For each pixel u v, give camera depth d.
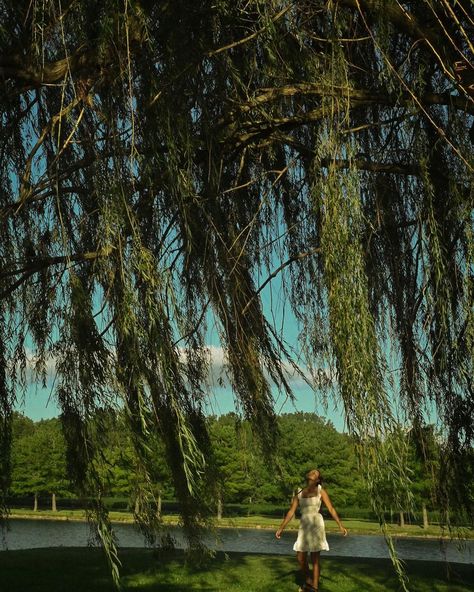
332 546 19.25
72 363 4.36
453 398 5.15
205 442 5.71
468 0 4.46
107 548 4.21
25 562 9.36
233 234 5.34
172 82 4.34
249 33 4.68
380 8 4.42
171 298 4.12
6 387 5.33
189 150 4.40
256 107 4.74
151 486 4.56
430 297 4.38
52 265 5.22
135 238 4.10
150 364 4.07
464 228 4.30
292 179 5.74
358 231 3.92
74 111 4.90
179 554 9.88
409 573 8.39
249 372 5.45
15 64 4.30
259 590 7.79
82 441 4.36
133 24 4.23
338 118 4.22
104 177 4.30
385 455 3.55
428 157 4.45
